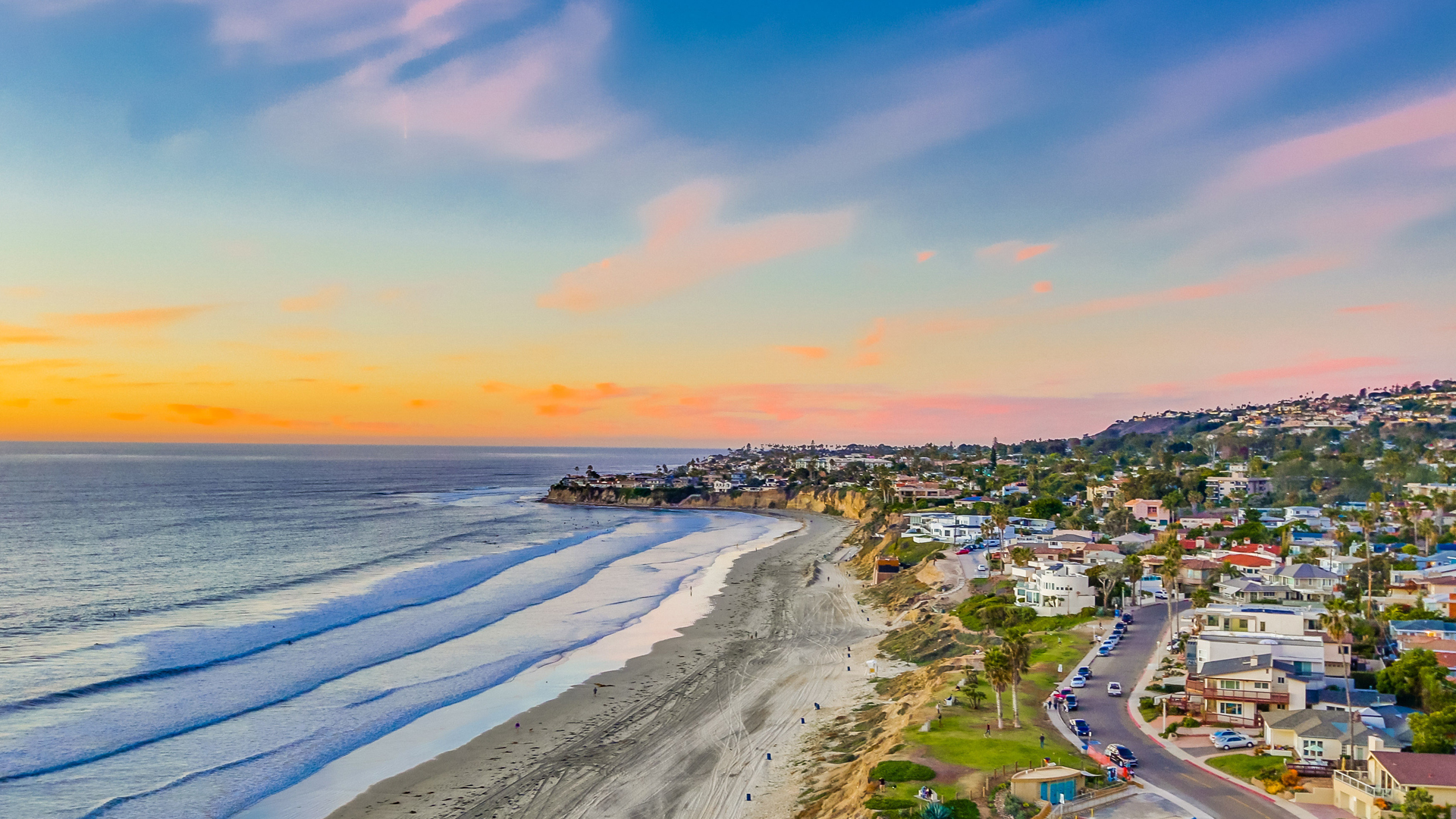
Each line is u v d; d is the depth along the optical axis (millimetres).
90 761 63844
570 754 67750
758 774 62906
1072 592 110625
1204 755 58844
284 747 68250
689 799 58969
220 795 59219
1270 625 78375
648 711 78375
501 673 90562
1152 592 118000
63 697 77875
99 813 55625
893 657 97062
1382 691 68812
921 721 65750
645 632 111188
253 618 113500
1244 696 64250
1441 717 54500
